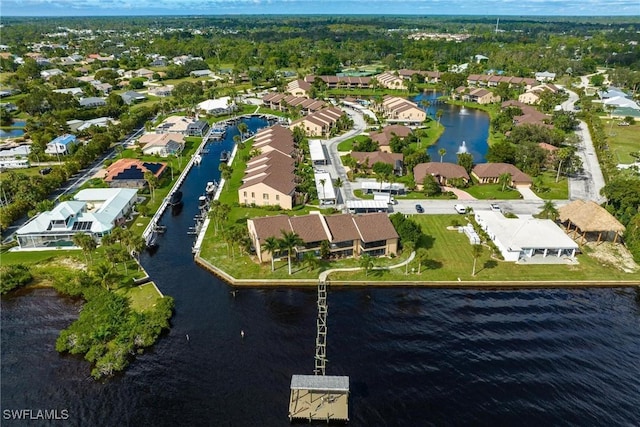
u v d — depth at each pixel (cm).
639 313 8050
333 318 7838
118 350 6850
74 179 13862
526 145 14950
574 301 8356
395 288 8669
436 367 6788
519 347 7200
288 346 7175
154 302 8162
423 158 14712
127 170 13500
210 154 16775
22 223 11006
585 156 16188
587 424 5888
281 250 9206
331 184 12850
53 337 7400
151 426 5822
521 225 10050
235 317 7844
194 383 6462
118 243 9994
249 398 6219
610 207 11412
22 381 6538
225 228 10756
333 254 9488
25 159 15288
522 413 6041
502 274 8994
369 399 6219
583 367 6806
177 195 12362
